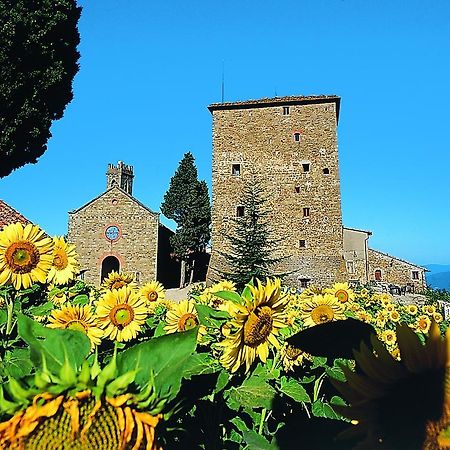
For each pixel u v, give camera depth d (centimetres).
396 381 110
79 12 1730
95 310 380
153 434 104
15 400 101
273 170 3762
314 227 3662
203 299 431
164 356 121
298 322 391
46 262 348
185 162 4769
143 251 3781
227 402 212
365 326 153
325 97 3772
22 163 1620
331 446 134
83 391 102
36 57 1595
